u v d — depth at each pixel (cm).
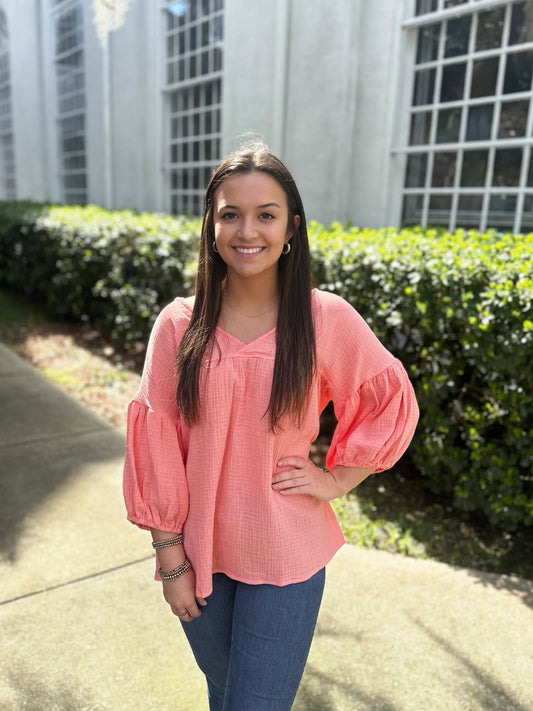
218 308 131
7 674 198
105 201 1015
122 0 656
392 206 570
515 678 200
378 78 550
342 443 139
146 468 134
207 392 126
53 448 375
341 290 361
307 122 601
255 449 128
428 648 212
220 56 748
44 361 569
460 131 518
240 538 130
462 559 281
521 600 241
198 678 199
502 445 295
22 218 760
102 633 218
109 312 621
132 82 891
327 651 210
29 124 1229
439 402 313
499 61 483
